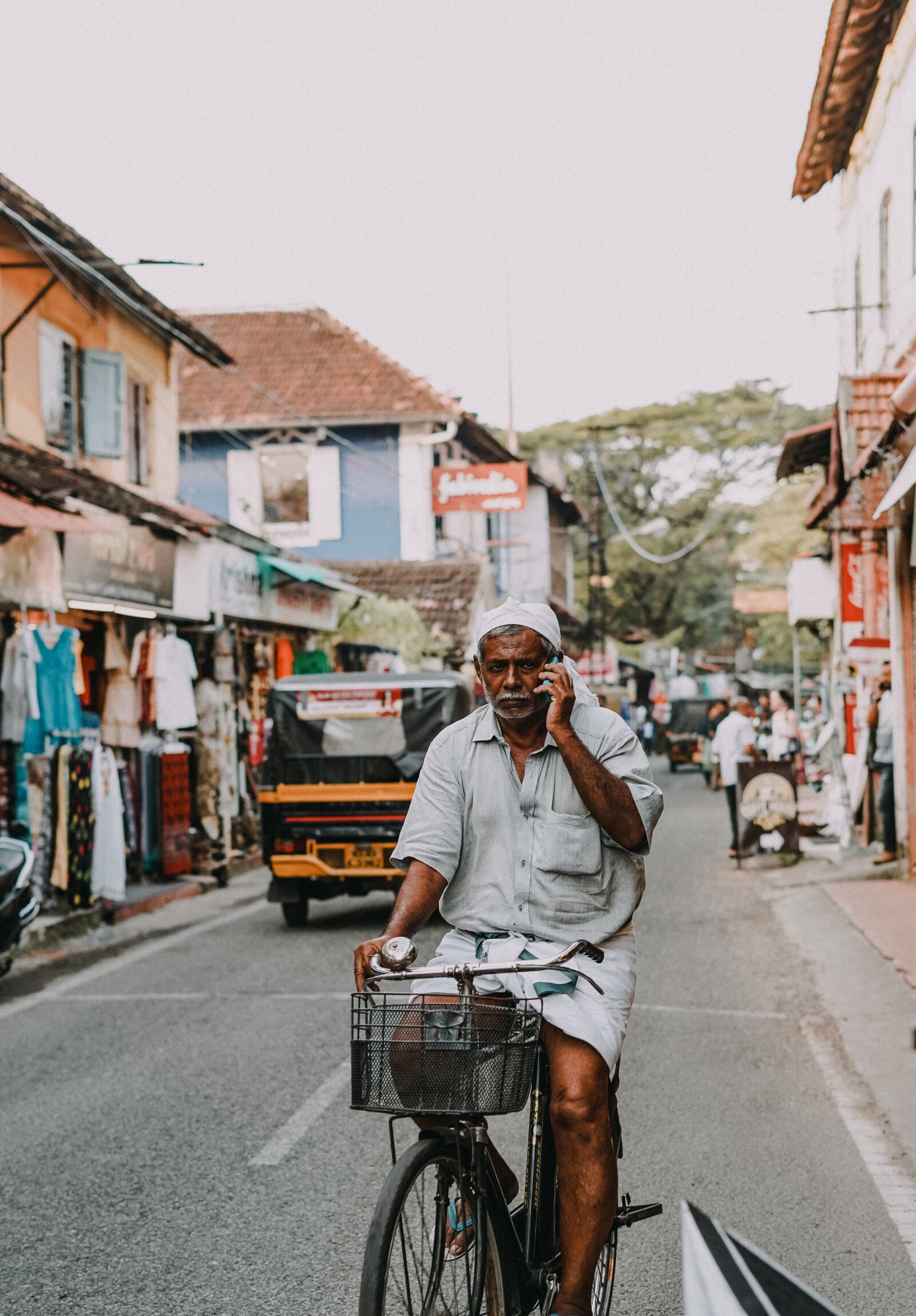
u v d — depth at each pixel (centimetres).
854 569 1529
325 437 2819
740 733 1594
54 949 1069
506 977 316
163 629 1458
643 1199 495
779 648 5412
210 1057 711
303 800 1145
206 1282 421
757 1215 478
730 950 1025
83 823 1123
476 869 336
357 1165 533
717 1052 714
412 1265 293
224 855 1543
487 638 329
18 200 1224
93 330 1513
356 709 1173
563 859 326
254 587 1705
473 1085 279
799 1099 624
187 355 2959
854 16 1394
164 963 1008
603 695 4238
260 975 948
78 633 1306
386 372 2858
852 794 1647
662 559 5109
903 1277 422
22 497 1062
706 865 1584
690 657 6788
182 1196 500
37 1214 485
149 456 1700
